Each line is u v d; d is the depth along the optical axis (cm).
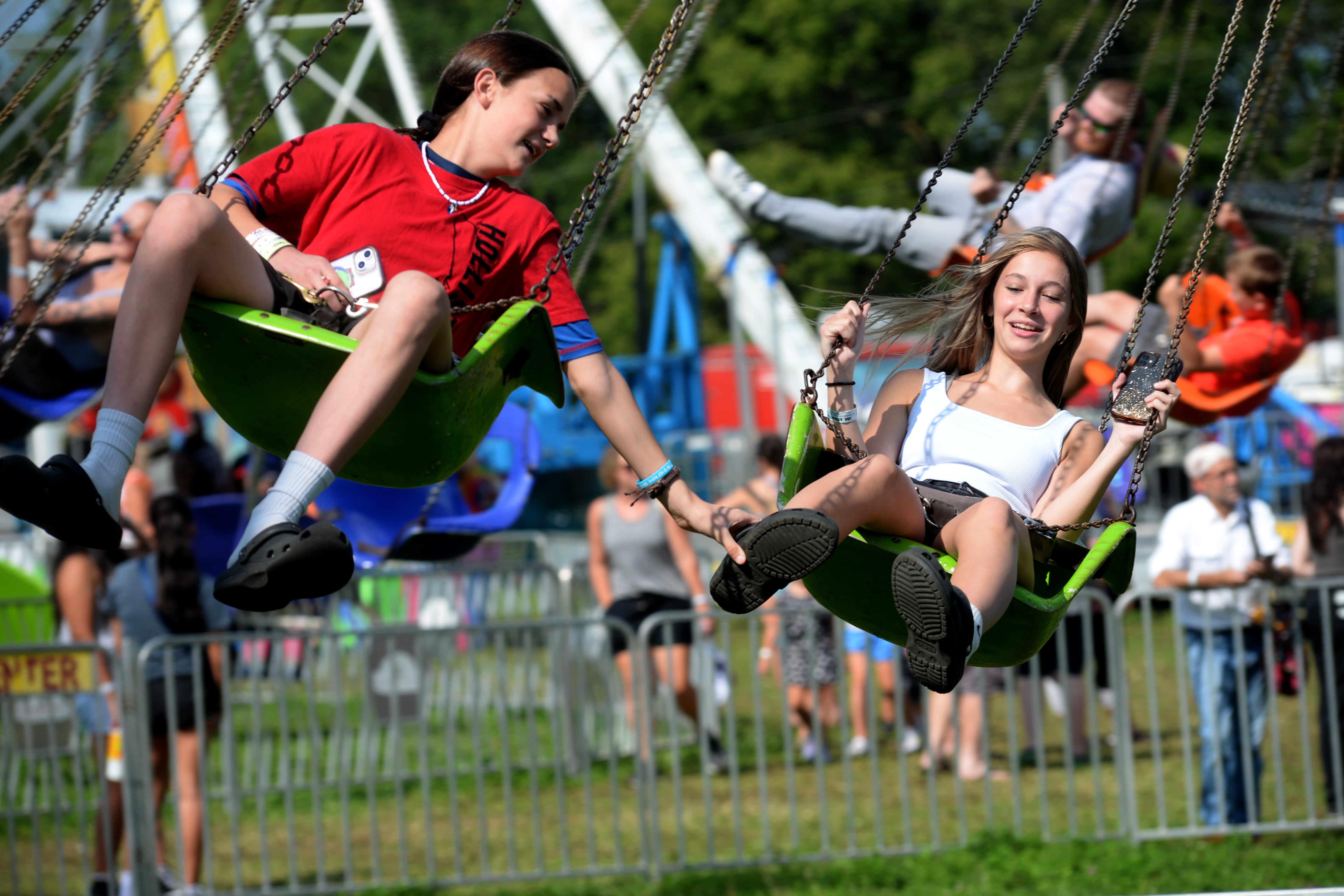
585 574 3531
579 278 1948
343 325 977
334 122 4434
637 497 1054
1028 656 1100
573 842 2439
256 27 4472
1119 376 1185
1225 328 2259
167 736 2125
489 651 3083
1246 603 2217
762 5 9919
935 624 928
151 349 892
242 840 2495
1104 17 9394
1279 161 8838
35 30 3794
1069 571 1144
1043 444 1200
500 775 2845
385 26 4438
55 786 2036
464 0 11094
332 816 2647
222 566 3061
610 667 2734
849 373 1165
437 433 968
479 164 1055
